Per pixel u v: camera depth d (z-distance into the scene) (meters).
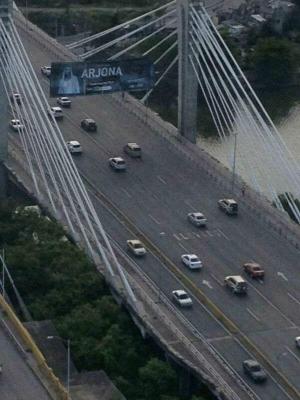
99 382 184.88
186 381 192.25
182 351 194.75
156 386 190.25
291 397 185.75
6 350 190.38
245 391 186.50
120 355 196.75
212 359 194.38
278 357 195.62
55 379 180.88
